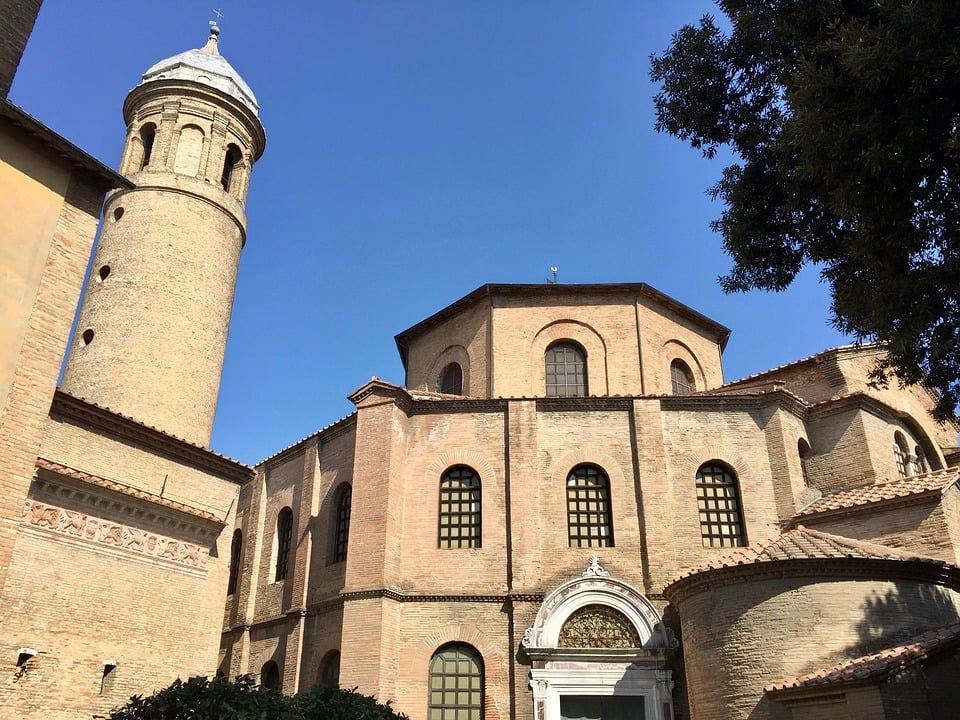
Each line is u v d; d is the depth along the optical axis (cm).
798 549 1988
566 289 3102
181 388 2656
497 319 3083
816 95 1267
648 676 2228
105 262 2778
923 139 1195
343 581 2562
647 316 3106
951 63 1104
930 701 1578
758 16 1564
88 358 2603
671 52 1723
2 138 1639
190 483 2189
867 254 1298
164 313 2702
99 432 1994
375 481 2552
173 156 2994
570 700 2253
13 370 1578
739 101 1708
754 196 1622
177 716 1151
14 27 1362
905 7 1131
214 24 3553
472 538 2519
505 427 2653
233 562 3222
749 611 1919
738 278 1650
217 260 2936
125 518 1966
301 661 2569
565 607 2344
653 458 2545
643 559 2416
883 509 2242
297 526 2903
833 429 2678
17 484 1552
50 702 1691
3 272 1591
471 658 2350
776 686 1769
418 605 2406
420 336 3412
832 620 1836
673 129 1748
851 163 1248
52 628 1733
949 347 1312
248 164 3281
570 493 2564
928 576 1930
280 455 3166
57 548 1789
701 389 3189
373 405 2686
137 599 1939
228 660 2938
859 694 1573
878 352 2867
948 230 1243
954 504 2216
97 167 1798
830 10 1385
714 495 2550
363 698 1398
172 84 3117
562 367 3034
